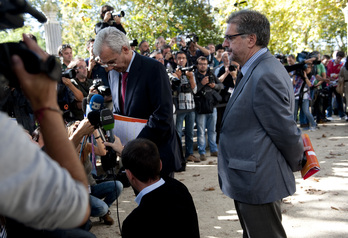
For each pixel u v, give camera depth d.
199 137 6.91
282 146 2.29
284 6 16.08
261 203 2.30
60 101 4.75
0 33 1.10
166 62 7.27
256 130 2.32
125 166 2.21
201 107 6.71
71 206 0.88
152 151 2.20
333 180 5.38
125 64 2.93
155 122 2.88
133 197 5.05
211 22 19.94
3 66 0.92
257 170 2.30
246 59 2.46
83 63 5.25
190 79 6.53
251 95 2.32
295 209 4.37
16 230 1.51
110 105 3.94
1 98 1.01
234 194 2.40
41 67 0.92
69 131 3.19
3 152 0.78
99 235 3.87
